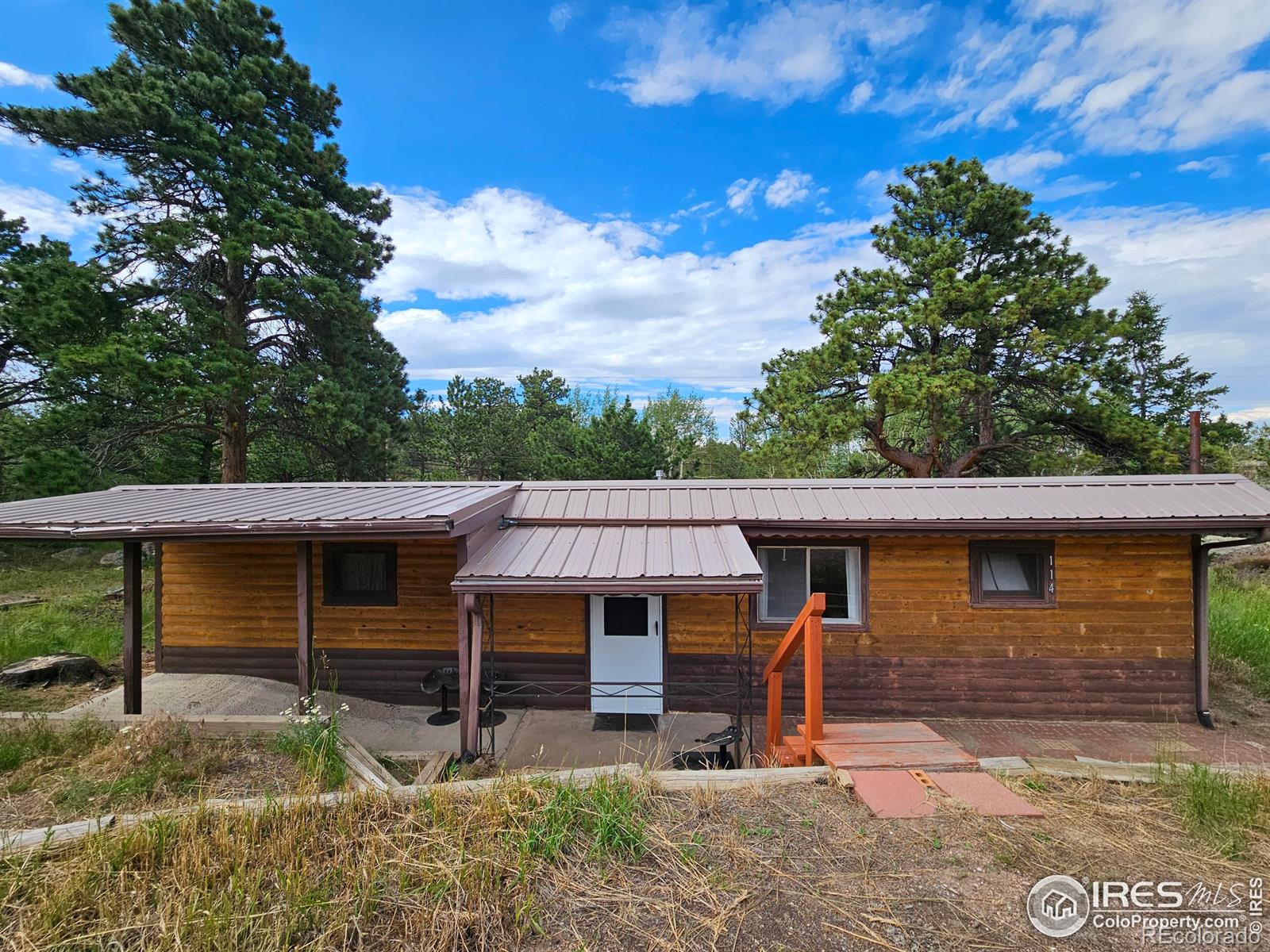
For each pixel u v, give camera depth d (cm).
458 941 243
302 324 1541
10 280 1188
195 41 1410
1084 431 1498
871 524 652
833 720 704
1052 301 1412
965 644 697
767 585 725
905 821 320
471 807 349
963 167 1617
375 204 1706
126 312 1307
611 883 279
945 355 1516
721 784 373
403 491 755
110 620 1023
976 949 229
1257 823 315
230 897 265
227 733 498
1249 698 745
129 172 1342
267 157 1384
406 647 739
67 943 242
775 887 269
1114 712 683
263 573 760
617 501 739
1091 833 309
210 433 1678
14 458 1278
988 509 659
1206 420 1558
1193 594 677
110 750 441
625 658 712
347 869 288
